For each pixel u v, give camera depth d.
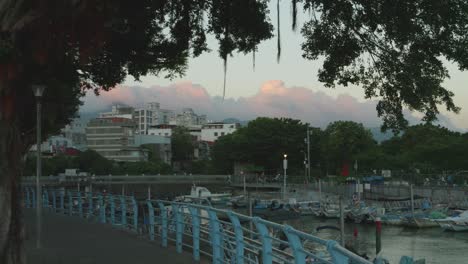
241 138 117.94
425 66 10.12
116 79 16.73
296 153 114.25
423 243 42.66
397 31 9.64
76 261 12.65
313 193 75.56
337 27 10.70
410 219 50.31
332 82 11.27
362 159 97.88
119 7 9.75
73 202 29.64
